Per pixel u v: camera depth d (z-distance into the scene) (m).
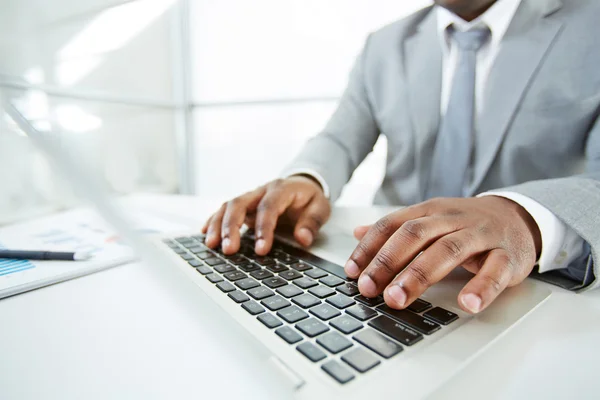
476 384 0.19
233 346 0.22
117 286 0.33
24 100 0.34
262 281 0.32
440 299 0.28
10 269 0.36
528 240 0.32
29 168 0.71
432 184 0.76
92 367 0.21
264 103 2.08
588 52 0.62
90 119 1.68
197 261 0.38
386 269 0.29
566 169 0.64
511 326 0.25
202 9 2.20
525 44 0.66
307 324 0.24
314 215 0.50
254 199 0.49
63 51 1.42
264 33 2.01
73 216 0.59
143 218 0.62
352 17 1.60
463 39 0.72
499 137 0.67
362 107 0.88
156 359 0.22
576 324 0.26
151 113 2.16
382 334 0.23
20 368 0.21
